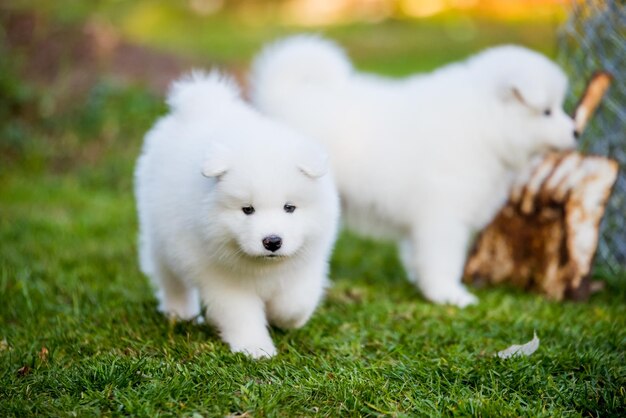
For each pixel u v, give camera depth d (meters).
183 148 4.20
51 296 5.06
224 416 3.30
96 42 10.52
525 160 5.56
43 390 3.56
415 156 5.55
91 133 9.21
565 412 3.41
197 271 4.05
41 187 8.20
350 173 5.71
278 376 3.78
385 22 20.67
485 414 3.33
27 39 10.26
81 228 6.81
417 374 3.77
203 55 12.22
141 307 4.82
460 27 18.91
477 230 5.80
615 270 5.94
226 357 3.92
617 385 3.66
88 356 4.04
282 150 3.78
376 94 5.86
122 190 8.44
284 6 23.83
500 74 5.41
